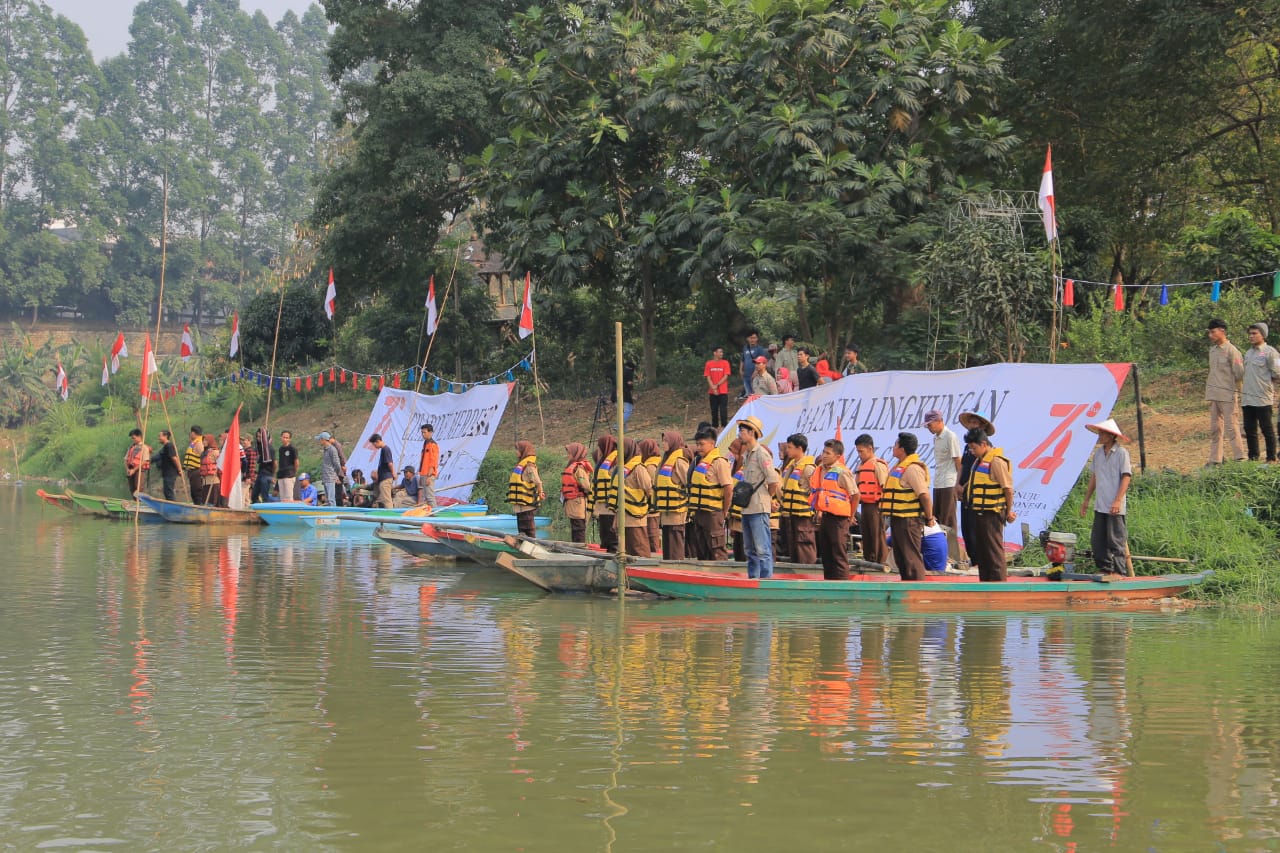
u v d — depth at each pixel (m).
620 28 30.80
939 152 27.67
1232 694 9.52
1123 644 11.70
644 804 6.87
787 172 26.66
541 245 31.11
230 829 6.52
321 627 13.05
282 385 49.53
